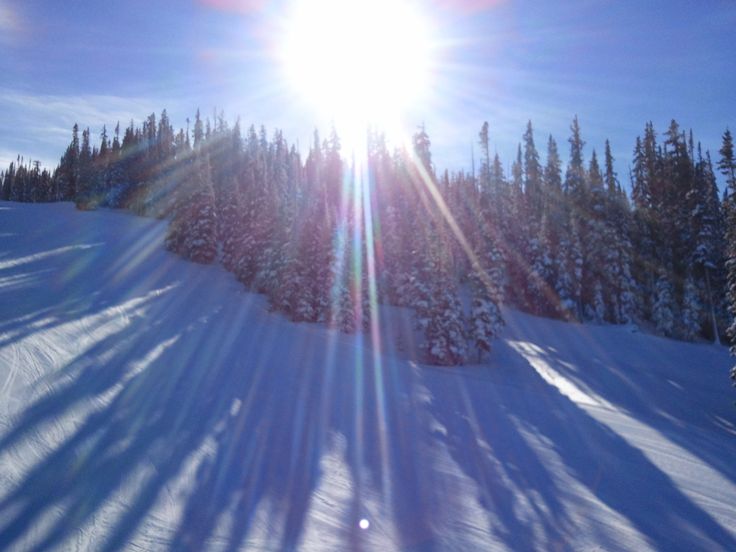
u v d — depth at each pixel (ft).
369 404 54.49
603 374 93.97
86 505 25.05
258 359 68.28
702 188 142.00
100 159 271.49
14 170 435.12
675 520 29.48
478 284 106.01
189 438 36.04
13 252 121.08
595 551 25.02
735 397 83.46
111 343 61.21
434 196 160.04
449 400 62.13
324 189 150.30
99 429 34.96
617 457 42.16
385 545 24.31
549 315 152.35
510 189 196.85
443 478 34.27
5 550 20.80
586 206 155.12
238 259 146.51
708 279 134.00
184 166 229.45
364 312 116.06
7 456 28.71
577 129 171.94
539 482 34.76
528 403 64.69
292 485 30.53
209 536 23.58
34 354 50.67
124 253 146.10
